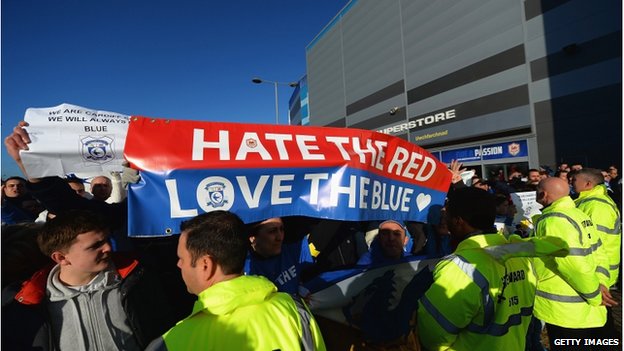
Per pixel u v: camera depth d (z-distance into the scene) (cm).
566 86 1191
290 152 173
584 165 1136
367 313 158
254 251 194
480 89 1523
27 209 268
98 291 135
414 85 1933
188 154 153
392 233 207
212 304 96
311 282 166
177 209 147
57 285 129
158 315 149
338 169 181
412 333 158
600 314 235
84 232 128
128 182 144
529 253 141
